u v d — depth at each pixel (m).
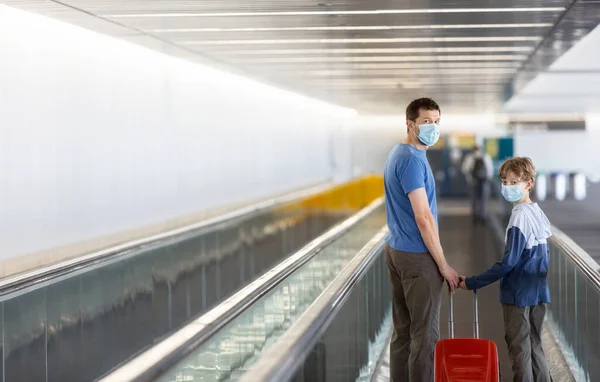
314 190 20.64
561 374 6.51
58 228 10.83
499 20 9.22
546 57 12.74
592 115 27.89
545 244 5.02
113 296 7.29
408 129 4.84
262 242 14.01
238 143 19.48
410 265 4.85
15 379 5.65
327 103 25.09
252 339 4.31
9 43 9.61
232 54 12.52
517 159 5.00
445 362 4.54
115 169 12.70
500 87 18.70
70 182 11.18
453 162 29.22
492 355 4.53
